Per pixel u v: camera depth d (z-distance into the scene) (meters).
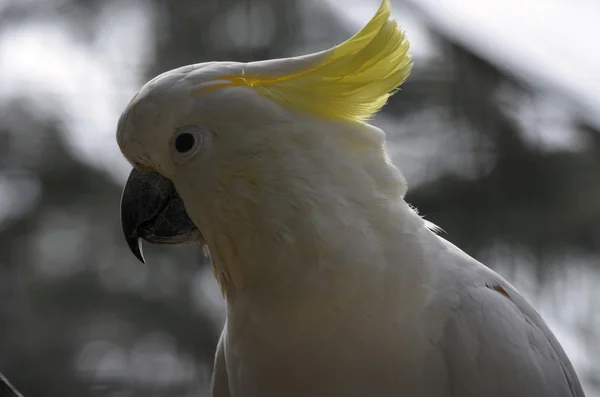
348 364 5.02
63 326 13.22
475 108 10.84
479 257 10.85
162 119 5.21
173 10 12.73
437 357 5.06
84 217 13.48
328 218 4.99
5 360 12.99
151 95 5.25
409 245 5.14
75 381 13.08
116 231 13.51
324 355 5.05
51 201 13.44
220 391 6.14
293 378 5.15
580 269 10.95
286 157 5.04
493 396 5.05
